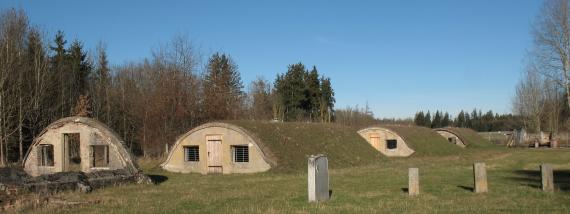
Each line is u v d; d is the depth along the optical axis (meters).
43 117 50.88
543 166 19.27
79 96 56.47
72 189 21.58
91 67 66.06
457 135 75.38
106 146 29.45
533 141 78.81
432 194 18.97
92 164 29.94
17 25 45.66
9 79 43.50
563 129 83.50
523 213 14.20
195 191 21.97
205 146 35.44
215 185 24.97
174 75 51.38
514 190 19.44
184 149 36.41
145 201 18.42
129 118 61.28
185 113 49.81
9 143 46.75
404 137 56.75
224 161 34.59
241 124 35.16
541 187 19.95
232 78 67.81
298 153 35.75
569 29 61.81
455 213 14.53
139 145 61.66
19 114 45.16
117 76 69.81
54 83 53.72
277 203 17.05
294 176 29.66
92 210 16.27
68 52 65.06
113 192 21.84
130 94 64.69
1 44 42.97
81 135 30.03
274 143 35.03
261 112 85.12
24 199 17.81
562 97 79.19
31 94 47.31
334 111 104.69
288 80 98.38
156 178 30.36
